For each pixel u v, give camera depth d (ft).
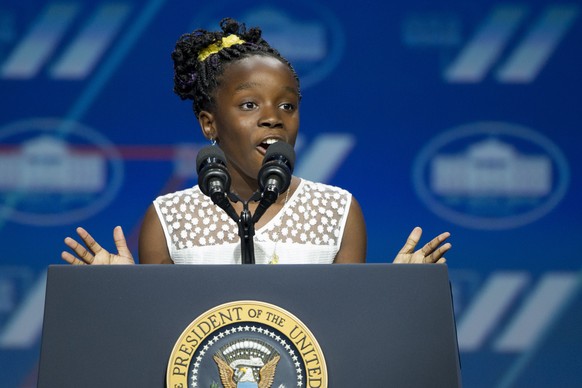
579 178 60.18
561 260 60.08
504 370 59.93
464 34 60.23
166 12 60.03
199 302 21.21
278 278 21.36
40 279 59.67
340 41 59.98
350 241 33.24
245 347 20.95
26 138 59.82
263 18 59.67
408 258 26.76
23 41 59.77
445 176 60.23
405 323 21.22
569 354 59.82
